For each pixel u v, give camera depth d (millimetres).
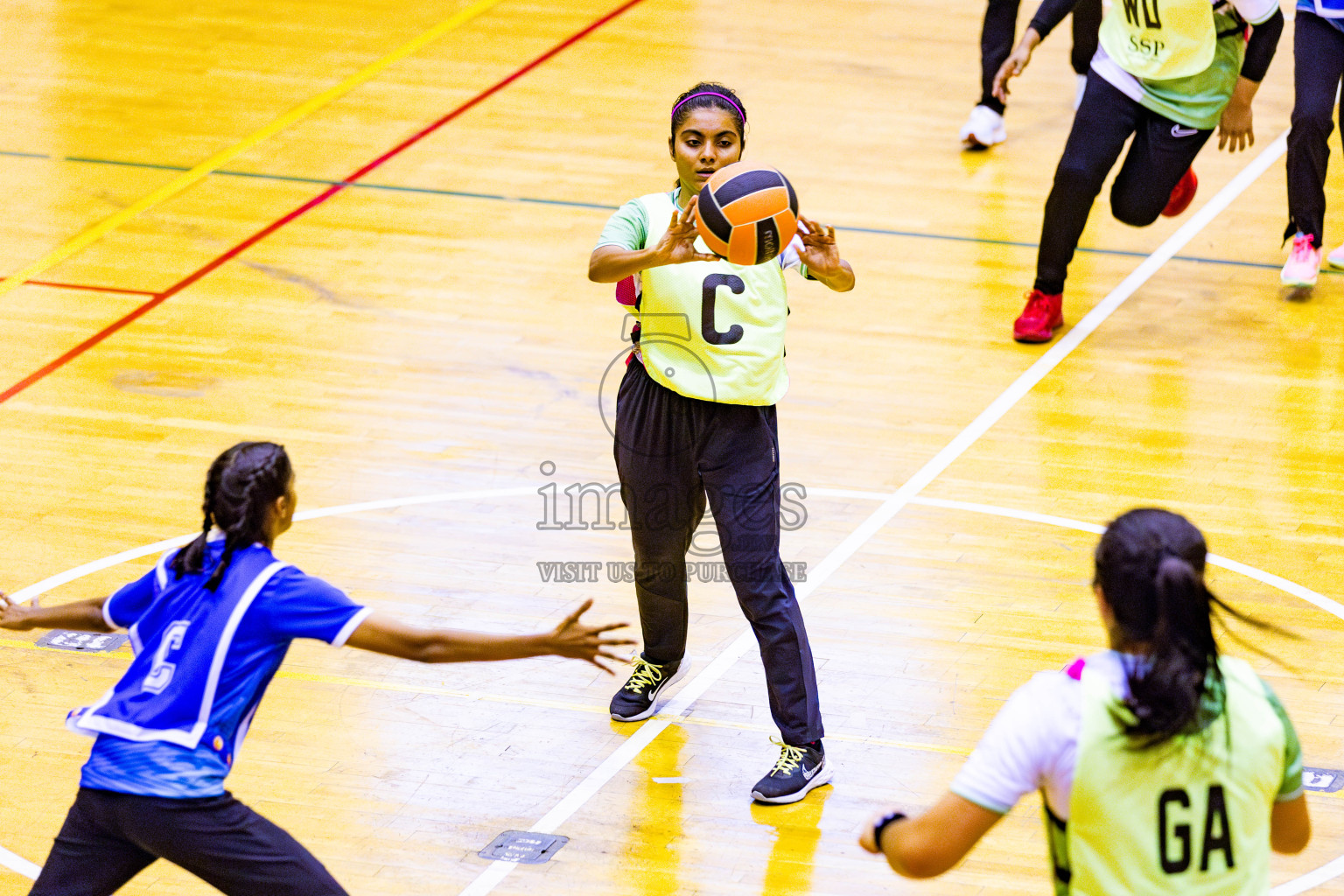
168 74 36812
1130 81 23938
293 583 10836
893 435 22172
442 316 25703
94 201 30016
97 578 18625
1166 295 26594
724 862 13969
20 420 22344
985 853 14023
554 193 30500
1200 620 8461
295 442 21875
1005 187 31000
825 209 29875
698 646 17453
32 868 13734
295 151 32500
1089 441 21969
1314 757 15305
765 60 38094
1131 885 8578
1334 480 20922
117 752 10648
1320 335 25109
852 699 16406
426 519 19984
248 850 10680
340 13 41438
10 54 37906
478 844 14172
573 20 41031
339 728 15891
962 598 18250
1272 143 33219
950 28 40688
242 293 26453
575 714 16250
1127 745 8469
